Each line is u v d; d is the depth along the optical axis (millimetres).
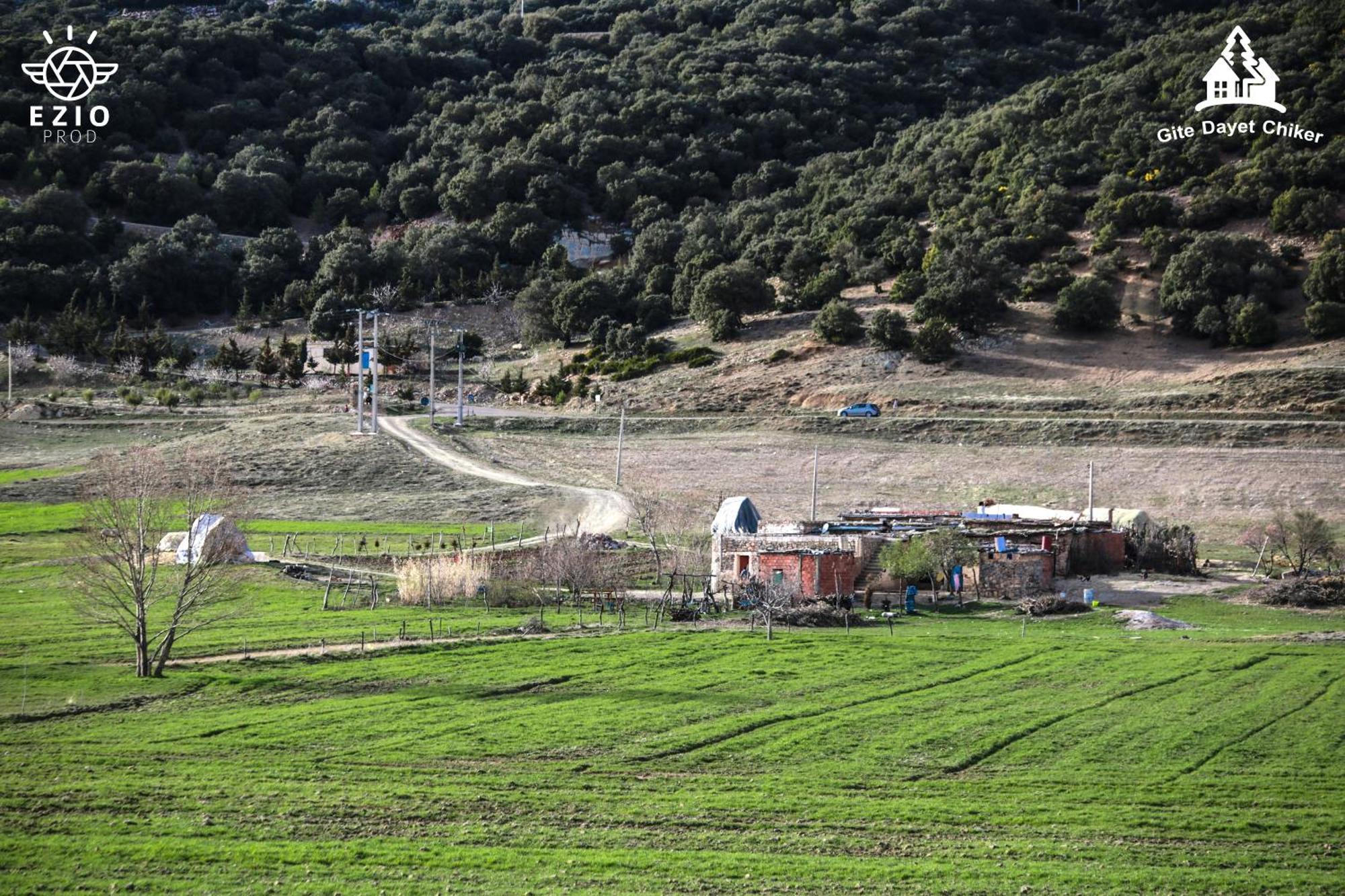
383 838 64312
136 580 101375
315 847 62438
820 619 132125
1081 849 64125
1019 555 157000
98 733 82812
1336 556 178125
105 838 63250
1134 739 83875
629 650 112625
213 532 113188
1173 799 72000
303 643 114750
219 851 61531
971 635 125062
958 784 74875
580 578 149125
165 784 71875
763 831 66562
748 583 145125
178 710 89875
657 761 78625
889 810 69938
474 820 67375
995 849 64125
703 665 106562
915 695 96250
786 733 84875
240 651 111125
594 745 81688
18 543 184500
